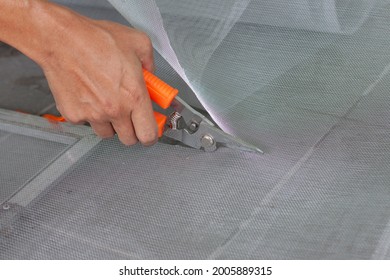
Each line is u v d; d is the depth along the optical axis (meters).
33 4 0.78
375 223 0.80
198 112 0.96
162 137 0.99
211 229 0.82
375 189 0.87
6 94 1.21
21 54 1.36
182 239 0.80
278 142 0.98
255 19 1.24
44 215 0.86
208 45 1.06
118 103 0.81
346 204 0.84
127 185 0.91
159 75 1.15
